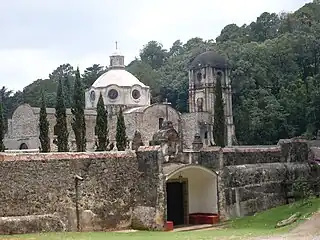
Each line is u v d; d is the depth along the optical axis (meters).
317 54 96.88
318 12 115.44
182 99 96.00
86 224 25.70
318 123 80.81
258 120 81.19
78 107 47.69
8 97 110.81
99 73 105.44
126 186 27.34
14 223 23.61
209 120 68.19
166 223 26.59
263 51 94.25
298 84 88.56
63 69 132.62
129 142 54.19
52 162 25.31
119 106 62.50
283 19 118.69
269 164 34.34
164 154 28.45
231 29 119.75
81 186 25.89
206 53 80.31
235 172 31.52
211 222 29.41
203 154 30.34
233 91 87.38
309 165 36.91
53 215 24.83
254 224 27.28
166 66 116.50
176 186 30.50
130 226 27.25
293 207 30.02
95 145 51.66
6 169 24.08
